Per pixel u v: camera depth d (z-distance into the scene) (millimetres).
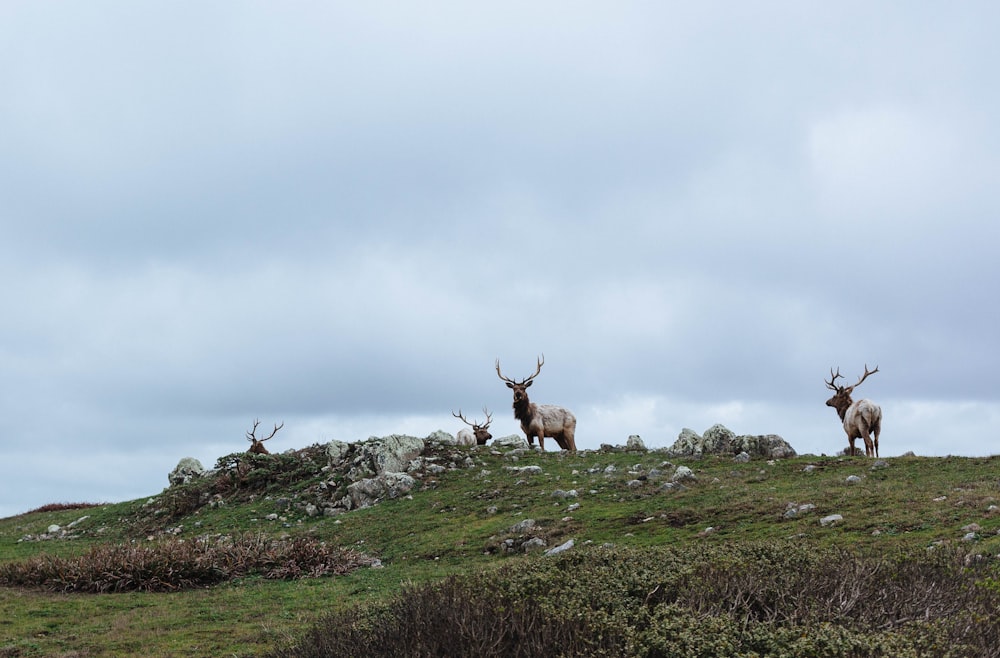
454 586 9328
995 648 7031
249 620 13508
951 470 19516
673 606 7957
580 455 28344
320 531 22750
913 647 6719
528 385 32531
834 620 7598
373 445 28109
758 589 8375
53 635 13086
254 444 38531
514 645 7586
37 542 27125
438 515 22250
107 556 18094
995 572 9828
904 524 14508
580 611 8008
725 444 25938
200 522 26172
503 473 25828
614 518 18641
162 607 15016
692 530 16734
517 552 17609
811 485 19406
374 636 8359
